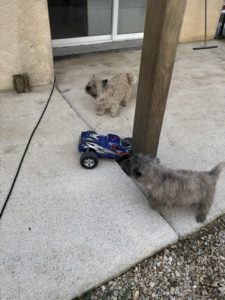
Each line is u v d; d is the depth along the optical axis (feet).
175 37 6.64
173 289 6.54
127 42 18.90
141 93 7.91
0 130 10.43
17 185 8.34
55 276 6.31
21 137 10.17
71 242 6.98
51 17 16.35
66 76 14.60
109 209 7.88
